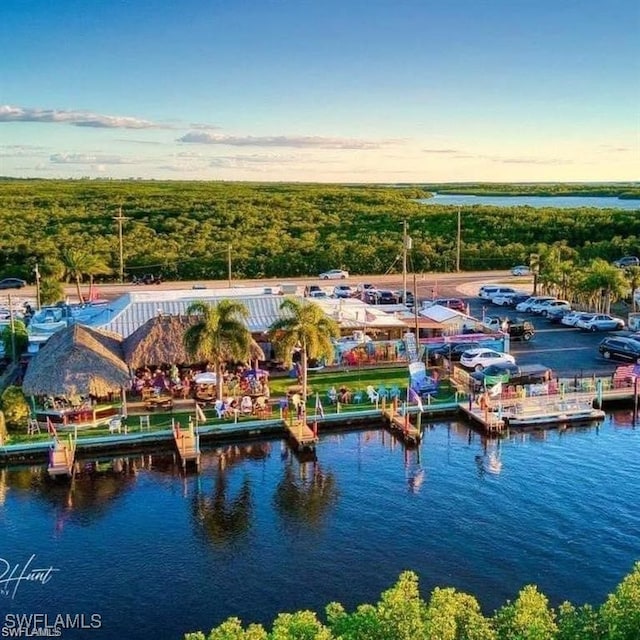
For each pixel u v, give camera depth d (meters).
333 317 56.03
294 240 119.81
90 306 66.88
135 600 26.39
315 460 39.03
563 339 63.53
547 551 29.39
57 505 33.91
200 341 43.41
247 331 44.78
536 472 37.06
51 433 40.47
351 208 157.88
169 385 47.28
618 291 71.44
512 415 43.50
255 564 28.61
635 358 54.75
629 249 103.88
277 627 15.18
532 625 14.73
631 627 15.02
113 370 42.03
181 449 38.50
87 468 38.38
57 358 41.84
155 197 172.12
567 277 77.25
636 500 33.84
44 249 103.88
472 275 100.62
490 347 56.12
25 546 30.12
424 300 79.81
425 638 14.68
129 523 32.09
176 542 30.36
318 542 30.25
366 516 32.50
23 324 60.62
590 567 28.20
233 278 97.50
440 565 28.41
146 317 53.69
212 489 35.56
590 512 32.69
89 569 28.38
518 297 78.25
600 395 46.47
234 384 47.16
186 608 25.89
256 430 42.06
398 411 44.22
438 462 38.53
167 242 114.25
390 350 54.44
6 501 34.31
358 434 43.03
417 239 118.44
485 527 31.41
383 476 36.81
